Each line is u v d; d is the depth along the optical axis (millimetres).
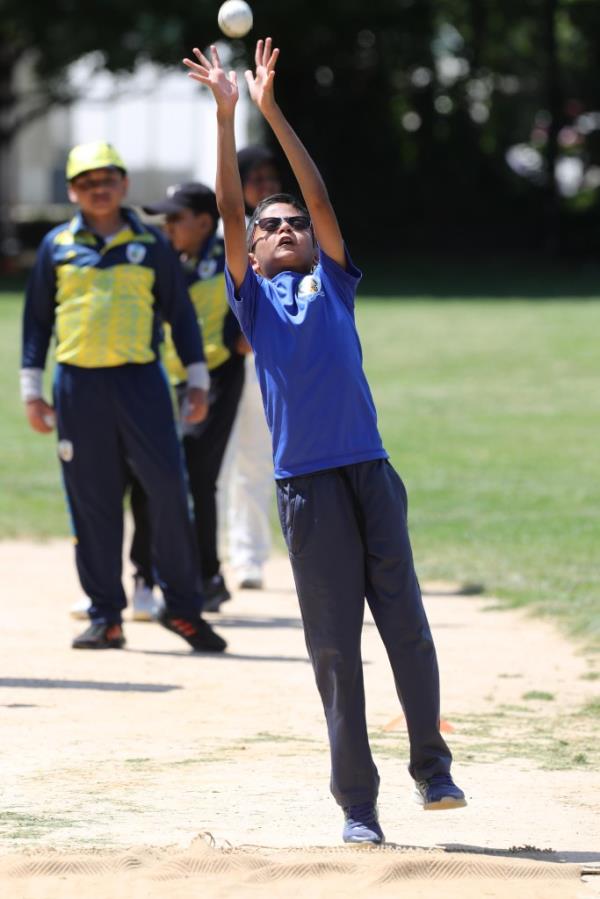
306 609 14492
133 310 24562
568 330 80375
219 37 119438
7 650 24484
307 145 134500
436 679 14547
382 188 136875
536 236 137125
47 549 36406
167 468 24453
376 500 14352
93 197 24406
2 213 133250
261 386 14719
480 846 14492
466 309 92188
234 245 14664
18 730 19047
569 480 42312
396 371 66875
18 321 85812
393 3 125000
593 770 17719
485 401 58250
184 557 24656
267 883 12891
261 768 17359
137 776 16922
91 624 25062
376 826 14406
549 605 28406
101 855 13547
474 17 134875
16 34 121750
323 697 14586
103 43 118062
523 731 19688
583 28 133625
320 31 125438
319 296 14641
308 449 14297
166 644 25625
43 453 48406
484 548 34281
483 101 139125
